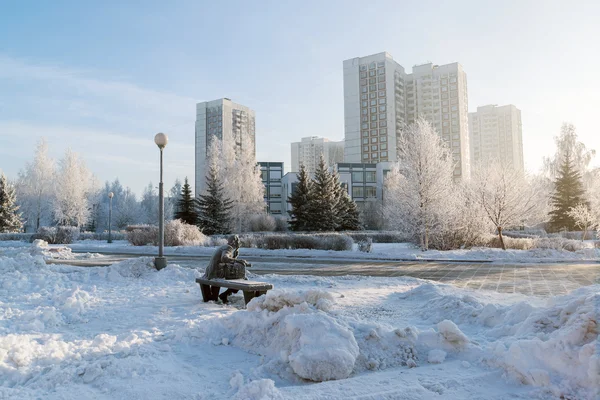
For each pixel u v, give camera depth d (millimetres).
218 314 6738
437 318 6258
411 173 24672
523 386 3543
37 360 4262
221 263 8156
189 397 3438
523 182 25391
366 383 3594
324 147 156750
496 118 155875
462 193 25547
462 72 117938
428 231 24016
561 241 22500
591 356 3371
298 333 4324
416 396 3324
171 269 11750
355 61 114125
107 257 21828
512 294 8875
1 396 3391
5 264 12062
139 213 83562
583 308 4062
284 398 3225
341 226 49469
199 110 130750
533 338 4148
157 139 12852
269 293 5457
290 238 24969
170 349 4727
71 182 57281
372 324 4750
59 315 6535
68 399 3357
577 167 47969
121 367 3934
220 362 4398
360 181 84000
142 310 7148
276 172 84812
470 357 4262
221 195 48312
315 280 10773
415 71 119562
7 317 6457
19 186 65625
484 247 24359
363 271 14477
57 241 37500
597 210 29844
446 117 116375
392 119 111188
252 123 136250
